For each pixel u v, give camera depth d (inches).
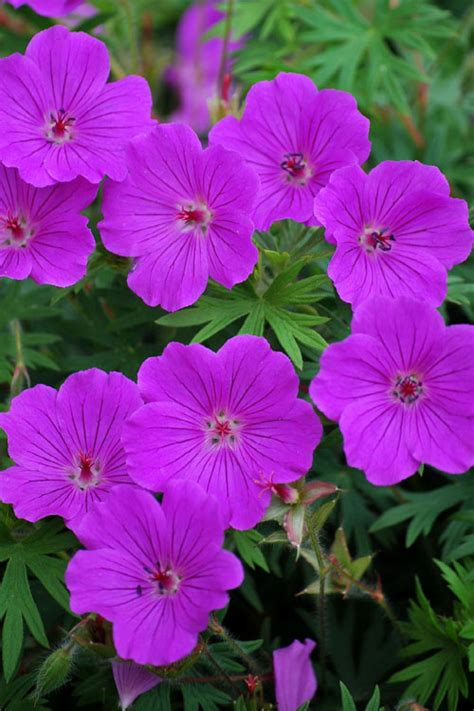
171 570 12.9
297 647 14.3
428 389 13.2
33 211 14.1
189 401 13.3
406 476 13.1
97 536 12.8
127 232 14.0
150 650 12.6
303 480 13.2
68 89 14.3
